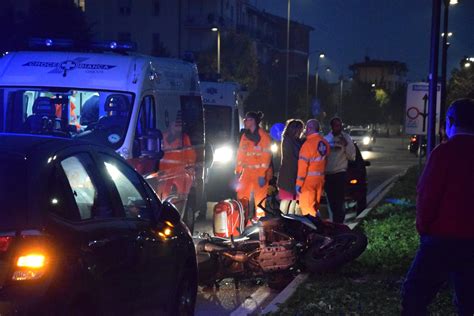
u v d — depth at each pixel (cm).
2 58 1159
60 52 1145
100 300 562
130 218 643
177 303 730
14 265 498
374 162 4534
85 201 585
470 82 5884
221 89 2105
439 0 1445
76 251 538
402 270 1037
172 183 1237
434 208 598
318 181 1328
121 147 1058
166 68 1229
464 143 598
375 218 1628
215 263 998
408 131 1741
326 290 922
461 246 598
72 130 1125
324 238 1024
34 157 555
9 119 1148
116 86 1102
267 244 1013
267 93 7238
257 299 967
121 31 7931
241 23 9319
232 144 2070
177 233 729
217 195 1997
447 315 788
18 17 4716
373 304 848
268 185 1420
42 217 527
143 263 642
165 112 1205
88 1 7838
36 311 495
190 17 7950
